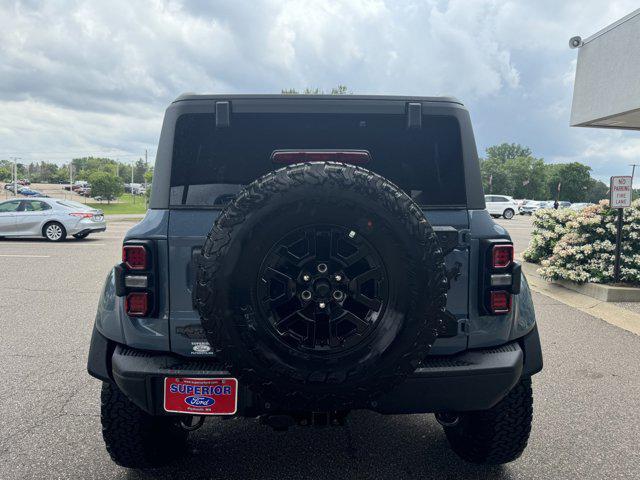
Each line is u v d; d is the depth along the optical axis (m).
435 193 2.61
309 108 2.34
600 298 7.39
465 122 2.40
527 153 137.12
